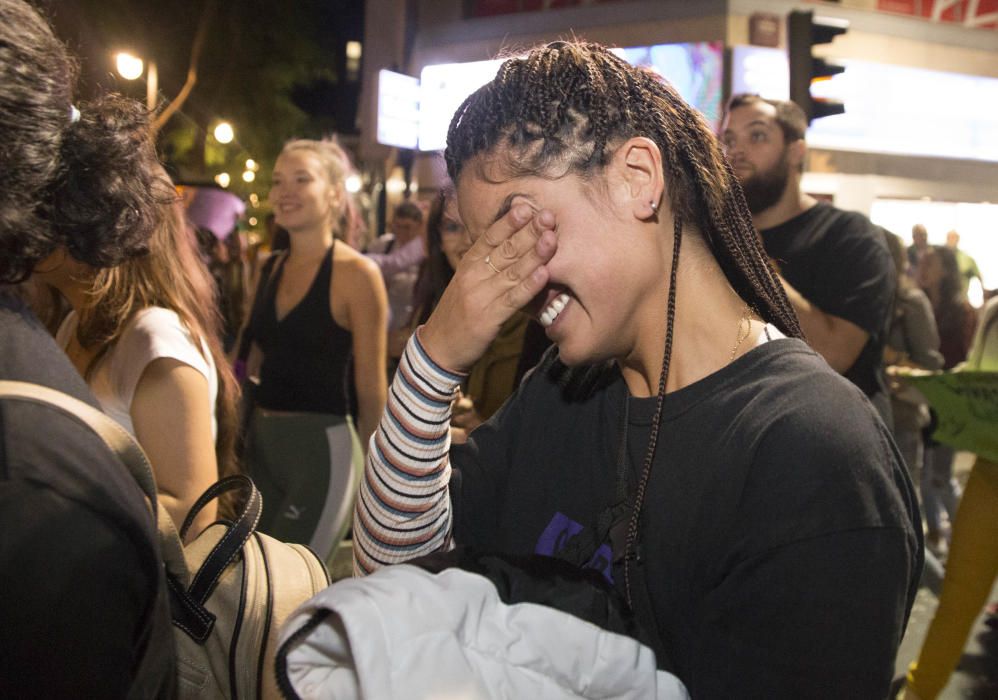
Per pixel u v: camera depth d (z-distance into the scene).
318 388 3.30
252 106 25.52
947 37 13.13
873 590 0.98
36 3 0.97
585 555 1.17
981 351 3.02
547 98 1.12
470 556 1.08
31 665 0.75
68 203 1.02
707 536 1.08
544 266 1.13
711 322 1.18
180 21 22.55
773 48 11.41
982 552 2.84
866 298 3.07
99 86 1.22
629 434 1.20
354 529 1.31
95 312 1.99
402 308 6.52
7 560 0.75
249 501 1.26
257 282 3.55
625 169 1.13
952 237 12.75
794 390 1.07
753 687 1.00
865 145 12.77
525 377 1.43
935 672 2.93
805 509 0.99
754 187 3.17
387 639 0.94
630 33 12.01
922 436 5.22
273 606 1.20
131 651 0.83
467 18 13.78
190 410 1.99
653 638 1.14
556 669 1.00
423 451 1.22
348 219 4.23
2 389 0.81
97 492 0.80
